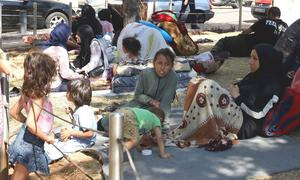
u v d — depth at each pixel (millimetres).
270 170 5023
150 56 8188
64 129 5535
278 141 5812
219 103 5637
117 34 10164
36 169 4344
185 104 5805
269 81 5930
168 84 5875
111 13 11891
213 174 4895
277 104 5938
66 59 7762
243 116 5863
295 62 8094
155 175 4828
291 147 5637
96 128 5516
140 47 8086
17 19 13148
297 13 14438
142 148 5418
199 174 4883
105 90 8086
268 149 5562
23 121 4469
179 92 7770
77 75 7836
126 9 11062
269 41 11031
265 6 18031
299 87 5941
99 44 8453
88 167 5160
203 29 16984
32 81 4145
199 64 9047
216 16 23000
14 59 10594
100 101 7461
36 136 4289
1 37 11359
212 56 9148
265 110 5867
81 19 10070
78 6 18938
